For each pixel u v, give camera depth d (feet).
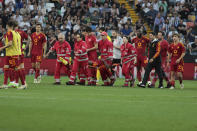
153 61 156.97
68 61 159.33
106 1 287.07
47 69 236.63
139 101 96.43
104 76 159.33
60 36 158.51
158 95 116.47
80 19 276.41
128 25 266.98
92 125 62.13
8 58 125.08
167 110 80.59
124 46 157.48
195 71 231.50
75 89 131.44
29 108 78.33
